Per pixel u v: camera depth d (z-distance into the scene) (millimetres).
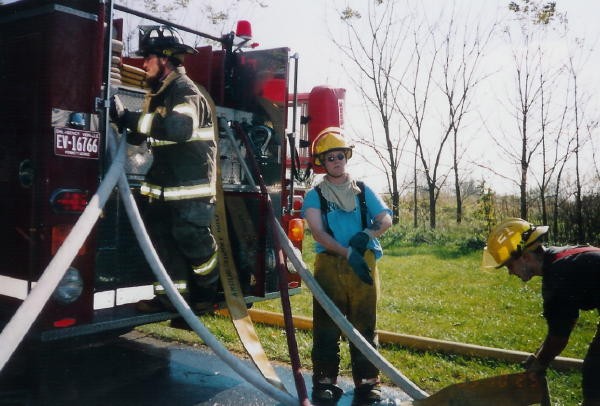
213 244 3820
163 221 3840
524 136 17859
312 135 5133
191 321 3145
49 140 3104
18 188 3273
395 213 20938
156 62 3725
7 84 3348
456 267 10234
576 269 2547
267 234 4582
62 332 3158
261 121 4777
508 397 2730
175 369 4203
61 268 2729
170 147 3664
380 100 21766
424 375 4105
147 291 3971
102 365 4223
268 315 5512
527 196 18062
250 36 4785
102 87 3297
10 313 3334
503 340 5105
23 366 3646
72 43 3174
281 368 4285
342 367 4340
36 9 3176
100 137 3305
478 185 17672
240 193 4367
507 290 7824
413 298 7160
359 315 3424
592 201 14602
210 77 4742
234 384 3932
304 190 5043
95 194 3066
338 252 3348
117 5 3801
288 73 4641
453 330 5469
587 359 2879
